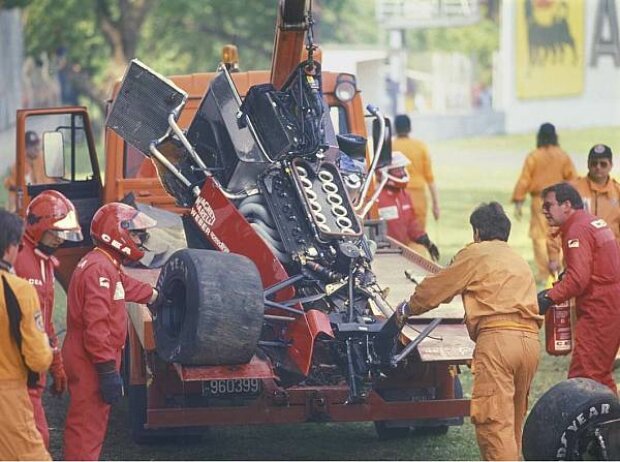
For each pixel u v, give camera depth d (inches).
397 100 4170.8
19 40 3708.2
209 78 1170.6
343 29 5408.5
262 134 928.9
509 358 802.8
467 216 2367.1
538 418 805.2
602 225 947.3
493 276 812.0
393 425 954.1
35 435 716.0
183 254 812.0
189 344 789.9
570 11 4005.9
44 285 776.3
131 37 3398.1
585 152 3385.8
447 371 916.6
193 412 870.4
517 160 3462.1
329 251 882.1
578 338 959.0
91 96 3853.3
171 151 979.3
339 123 1176.8
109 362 791.1
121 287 806.5
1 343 702.5
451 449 977.5
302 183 909.2
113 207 804.0
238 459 946.1
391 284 992.2
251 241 891.4
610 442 800.3
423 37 5108.3
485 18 5152.6
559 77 4069.9
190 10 3464.6
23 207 1139.3
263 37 3619.6
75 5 3444.9
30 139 1155.3
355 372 829.2
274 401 872.9
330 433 1035.9
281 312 858.8
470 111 4534.9
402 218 1327.5
